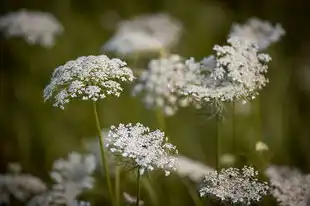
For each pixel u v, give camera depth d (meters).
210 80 1.63
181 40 2.35
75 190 1.74
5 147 2.01
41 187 1.82
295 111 2.11
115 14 2.56
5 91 2.13
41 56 2.18
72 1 2.66
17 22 1.96
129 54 1.89
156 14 2.44
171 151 1.56
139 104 2.01
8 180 1.81
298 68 2.29
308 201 1.61
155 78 1.72
